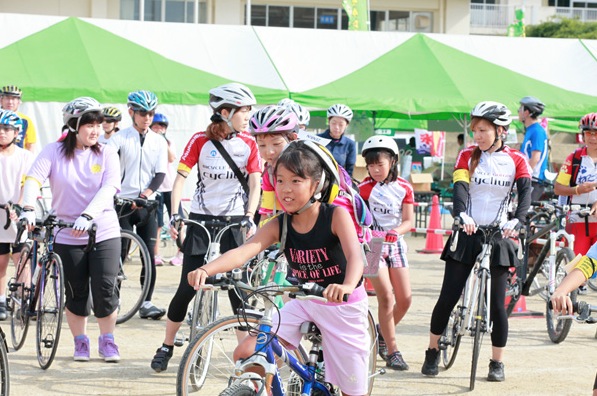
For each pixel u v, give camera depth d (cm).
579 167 853
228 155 643
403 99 1520
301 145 409
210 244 624
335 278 423
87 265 660
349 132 1762
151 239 870
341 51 1630
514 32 2711
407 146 2377
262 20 3136
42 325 658
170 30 1587
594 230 847
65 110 645
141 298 836
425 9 3278
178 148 1477
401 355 683
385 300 661
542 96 1592
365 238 524
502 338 646
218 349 573
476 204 646
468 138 1875
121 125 1430
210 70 1519
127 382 620
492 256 634
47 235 652
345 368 434
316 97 1500
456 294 642
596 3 4297
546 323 864
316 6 3186
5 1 2814
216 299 646
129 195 879
